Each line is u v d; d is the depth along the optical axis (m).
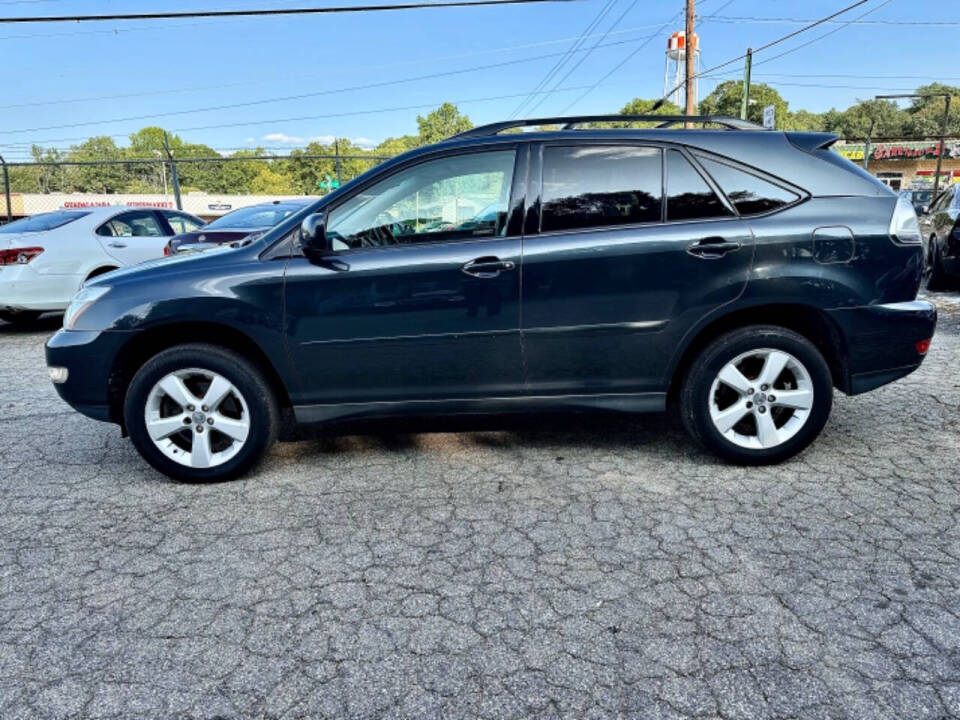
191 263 3.43
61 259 7.63
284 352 3.35
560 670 2.06
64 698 1.98
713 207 3.32
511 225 3.33
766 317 3.47
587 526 2.97
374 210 3.38
